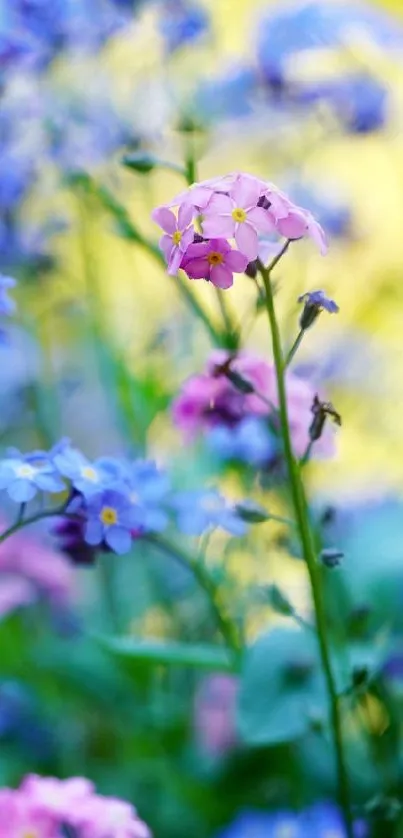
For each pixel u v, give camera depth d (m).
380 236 0.52
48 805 0.37
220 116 0.45
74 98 0.46
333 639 0.42
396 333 0.51
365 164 0.56
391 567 0.46
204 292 0.48
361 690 0.38
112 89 0.46
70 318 0.50
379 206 0.56
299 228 0.35
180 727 0.46
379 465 0.51
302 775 0.44
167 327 0.47
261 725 0.41
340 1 0.46
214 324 0.43
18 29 0.45
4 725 0.47
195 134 0.44
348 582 0.46
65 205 0.48
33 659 0.47
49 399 0.50
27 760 0.46
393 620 0.45
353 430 0.51
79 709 0.47
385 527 0.48
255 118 0.46
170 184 0.47
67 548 0.39
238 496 0.45
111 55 0.46
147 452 0.45
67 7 0.45
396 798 0.41
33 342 0.50
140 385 0.46
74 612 0.49
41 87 0.46
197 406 0.40
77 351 0.51
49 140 0.46
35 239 0.48
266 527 0.45
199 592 0.46
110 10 0.45
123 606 0.49
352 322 0.50
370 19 0.46
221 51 0.49
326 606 0.43
